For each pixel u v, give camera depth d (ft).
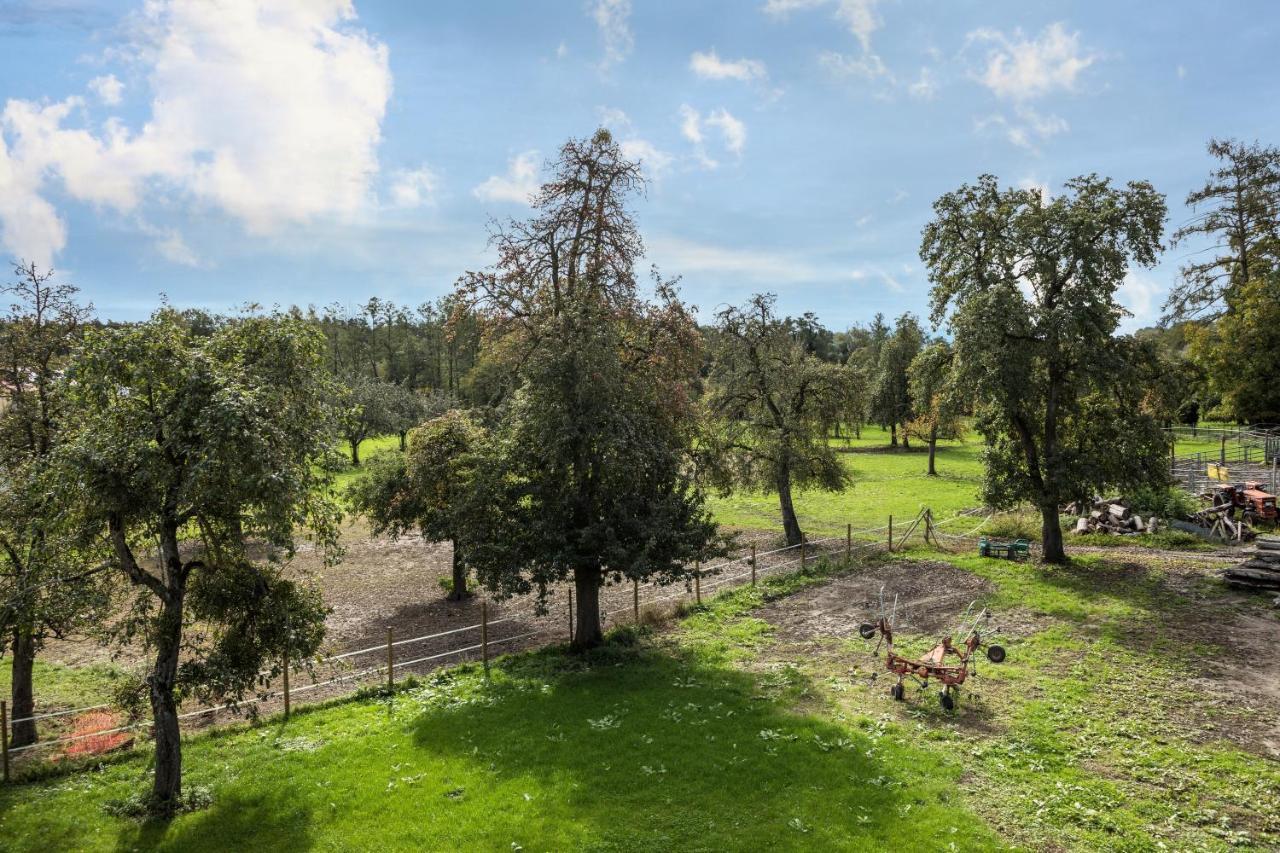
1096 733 44.52
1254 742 42.80
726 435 107.24
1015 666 56.18
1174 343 204.33
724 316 110.32
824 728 46.09
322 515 41.47
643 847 34.30
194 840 35.88
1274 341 135.64
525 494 61.11
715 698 51.88
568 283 64.18
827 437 114.11
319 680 60.23
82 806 39.27
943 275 88.22
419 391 341.41
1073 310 77.20
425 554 113.50
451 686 57.00
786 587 82.23
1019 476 86.89
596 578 64.59
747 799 38.14
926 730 45.78
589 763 42.68
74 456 34.63
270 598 40.70
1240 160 148.97
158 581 38.40
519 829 36.14
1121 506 102.12
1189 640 59.72
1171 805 36.45
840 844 33.86
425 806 38.55
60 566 39.63
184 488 34.37
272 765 43.73
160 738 38.88
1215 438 176.86
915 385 93.20
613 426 57.52
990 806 36.86
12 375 48.98
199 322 43.39
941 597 76.23
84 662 67.56
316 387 41.81
